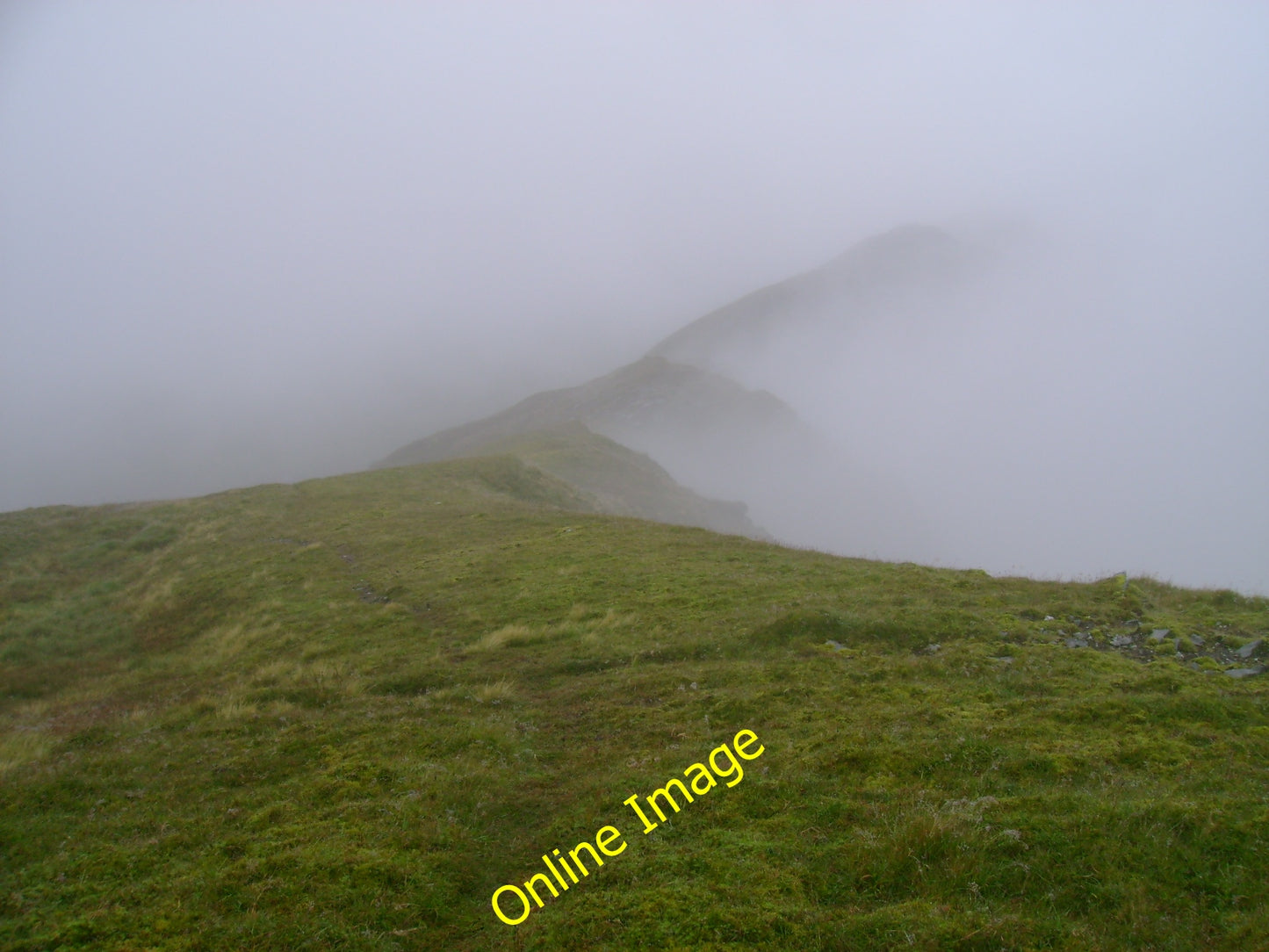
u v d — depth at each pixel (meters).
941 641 14.91
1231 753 8.66
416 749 11.07
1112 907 6.19
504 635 17.97
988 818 7.36
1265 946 5.49
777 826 7.90
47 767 10.70
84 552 34.91
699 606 19.34
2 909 7.08
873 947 5.98
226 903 7.14
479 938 6.96
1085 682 11.73
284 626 21.58
